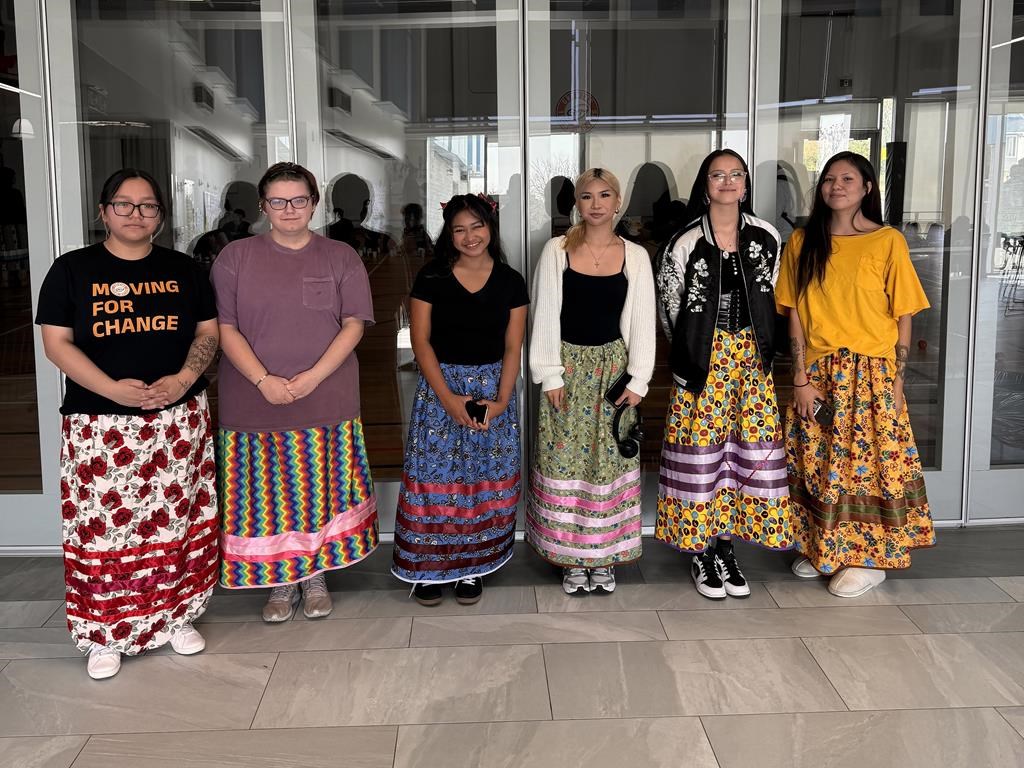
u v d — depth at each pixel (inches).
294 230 108.7
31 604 122.3
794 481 128.0
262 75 135.5
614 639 110.0
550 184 140.1
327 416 113.0
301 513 113.7
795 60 139.9
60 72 133.3
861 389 118.9
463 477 117.9
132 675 102.3
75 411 99.0
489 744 88.0
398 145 138.6
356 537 118.0
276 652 107.5
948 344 148.4
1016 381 150.0
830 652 106.1
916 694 96.7
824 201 118.7
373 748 87.4
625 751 86.7
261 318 108.8
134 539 101.5
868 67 140.9
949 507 152.1
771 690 97.6
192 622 114.8
